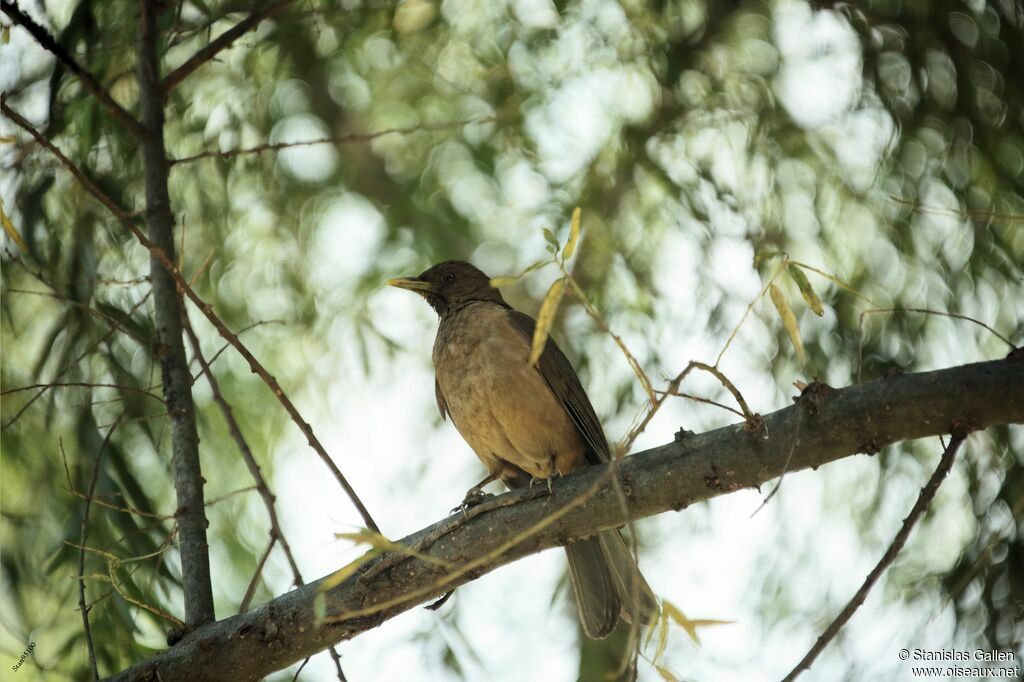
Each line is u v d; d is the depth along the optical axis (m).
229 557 11.34
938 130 10.82
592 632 9.51
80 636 9.45
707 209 11.11
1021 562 9.45
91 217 10.41
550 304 5.67
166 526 9.59
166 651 7.46
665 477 7.10
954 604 9.55
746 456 6.89
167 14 9.52
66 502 9.98
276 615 7.34
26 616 9.82
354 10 11.79
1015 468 9.64
